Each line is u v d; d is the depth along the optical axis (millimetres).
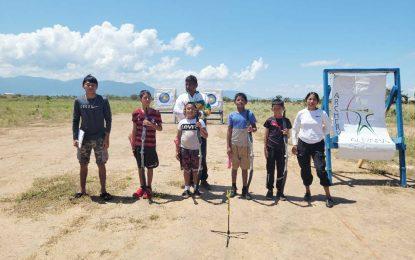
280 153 6488
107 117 6422
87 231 5012
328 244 4637
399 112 7906
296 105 49719
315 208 6062
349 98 8320
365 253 4391
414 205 6262
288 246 4570
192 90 7086
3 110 29922
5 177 8023
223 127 20609
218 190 7203
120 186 7258
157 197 6617
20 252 4383
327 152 7871
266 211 5891
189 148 6586
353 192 7078
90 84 6215
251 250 4453
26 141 13797
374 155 7793
